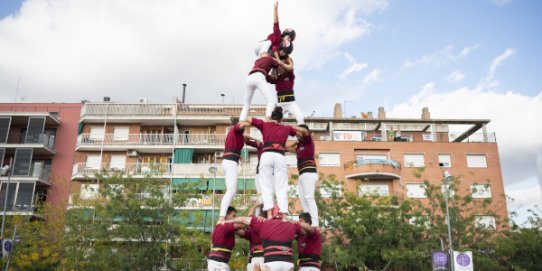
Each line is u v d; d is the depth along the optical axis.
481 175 38.19
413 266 27.05
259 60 8.49
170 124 40.12
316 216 8.20
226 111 40.34
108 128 40.00
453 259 22.42
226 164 7.81
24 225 30.00
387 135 41.84
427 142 38.97
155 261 24.78
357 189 28.98
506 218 29.70
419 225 27.67
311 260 7.85
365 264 27.52
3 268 26.00
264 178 7.41
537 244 27.86
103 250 24.69
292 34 8.94
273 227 7.05
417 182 37.66
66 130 40.03
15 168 37.00
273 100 8.22
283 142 7.63
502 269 27.89
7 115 38.41
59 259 26.47
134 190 26.72
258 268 7.54
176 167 37.00
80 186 37.38
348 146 38.34
